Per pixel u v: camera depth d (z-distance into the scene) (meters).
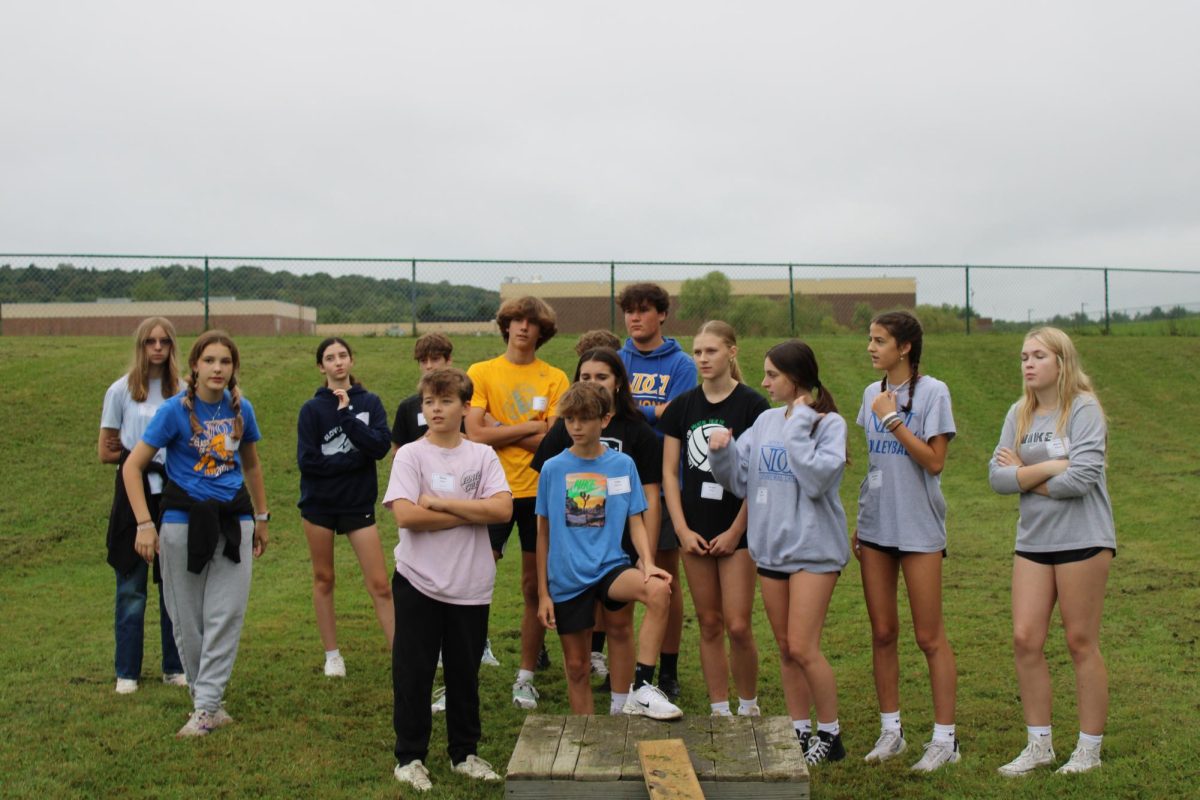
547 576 4.73
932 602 4.57
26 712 5.14
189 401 4.93
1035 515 4.45
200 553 4.84
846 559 4.57
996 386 17.19
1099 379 17.89
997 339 19.94
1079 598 4.36
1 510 10.59
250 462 5.42
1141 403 16.78
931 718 5.22
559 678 6.05
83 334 18.41
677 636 5.72
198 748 4.68
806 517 4.48
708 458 4.90
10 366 14.96
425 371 6.11
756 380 17.06
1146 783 4.16
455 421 4.55
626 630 4.66
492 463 4.59
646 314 6.04
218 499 4.97
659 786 3.36
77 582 8.70
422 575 4.37
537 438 5.75
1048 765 4.42
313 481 5.77
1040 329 4.53
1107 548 4.33
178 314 18.97
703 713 5.38
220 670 4.97
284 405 14.38
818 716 4.57
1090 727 4.37
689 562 4.96
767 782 3.54
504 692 5.75
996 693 5.56
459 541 4.45
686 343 18.61
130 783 4.27
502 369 5.98
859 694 5.66
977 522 10.77
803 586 4.48
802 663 4.50
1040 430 4.48
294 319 18.86
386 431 5.88
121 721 5.01
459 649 4.43
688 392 5.16
